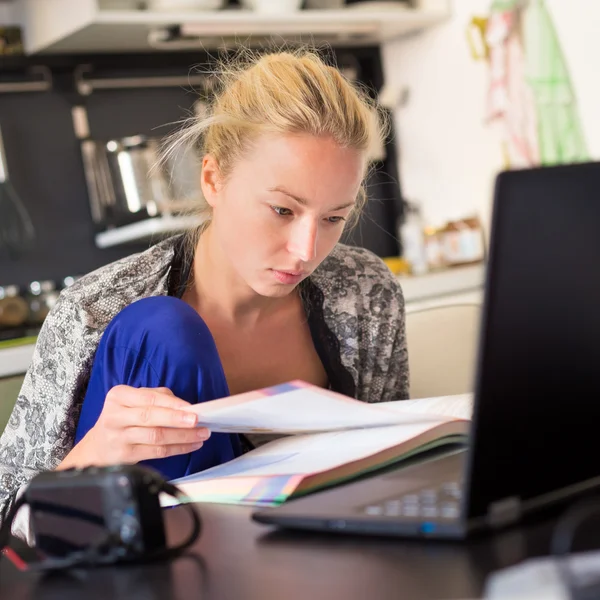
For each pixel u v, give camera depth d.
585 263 0.62
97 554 0.67
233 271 1.39
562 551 0.55
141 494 0.67
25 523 1.08
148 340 1.15
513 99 2.99
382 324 1.57
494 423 0.60
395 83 3.50
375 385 1.59
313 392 0.95
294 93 1.21
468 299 2.88
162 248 1.46
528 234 0.59
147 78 3.17
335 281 1.54
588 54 2.82
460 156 3.25
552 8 2.91
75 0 2.72
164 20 2.76
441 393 1.75
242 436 1.32
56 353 1.37
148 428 0.94
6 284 2.97
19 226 2.96
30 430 1.37
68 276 3.07
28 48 2.99
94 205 3.08
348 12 3.03
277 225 1.23
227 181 1.28
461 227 3.13
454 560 0.59
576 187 0.61
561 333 0.62
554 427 0.63
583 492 0.68
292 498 0.84
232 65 1.50
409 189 3.52
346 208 1.25
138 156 2.86
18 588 0.66
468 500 0.61
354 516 0.68
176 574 0.65
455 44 3.19
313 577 0.60
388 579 0.58
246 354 1.47
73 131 3.09
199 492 0.90
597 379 0.64
